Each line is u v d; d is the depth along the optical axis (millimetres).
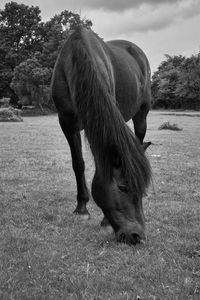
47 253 4105
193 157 11492
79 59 4227
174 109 63656
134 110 6008
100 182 3939
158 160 10758
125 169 3719
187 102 62406
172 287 3365
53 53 50438
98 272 3672
